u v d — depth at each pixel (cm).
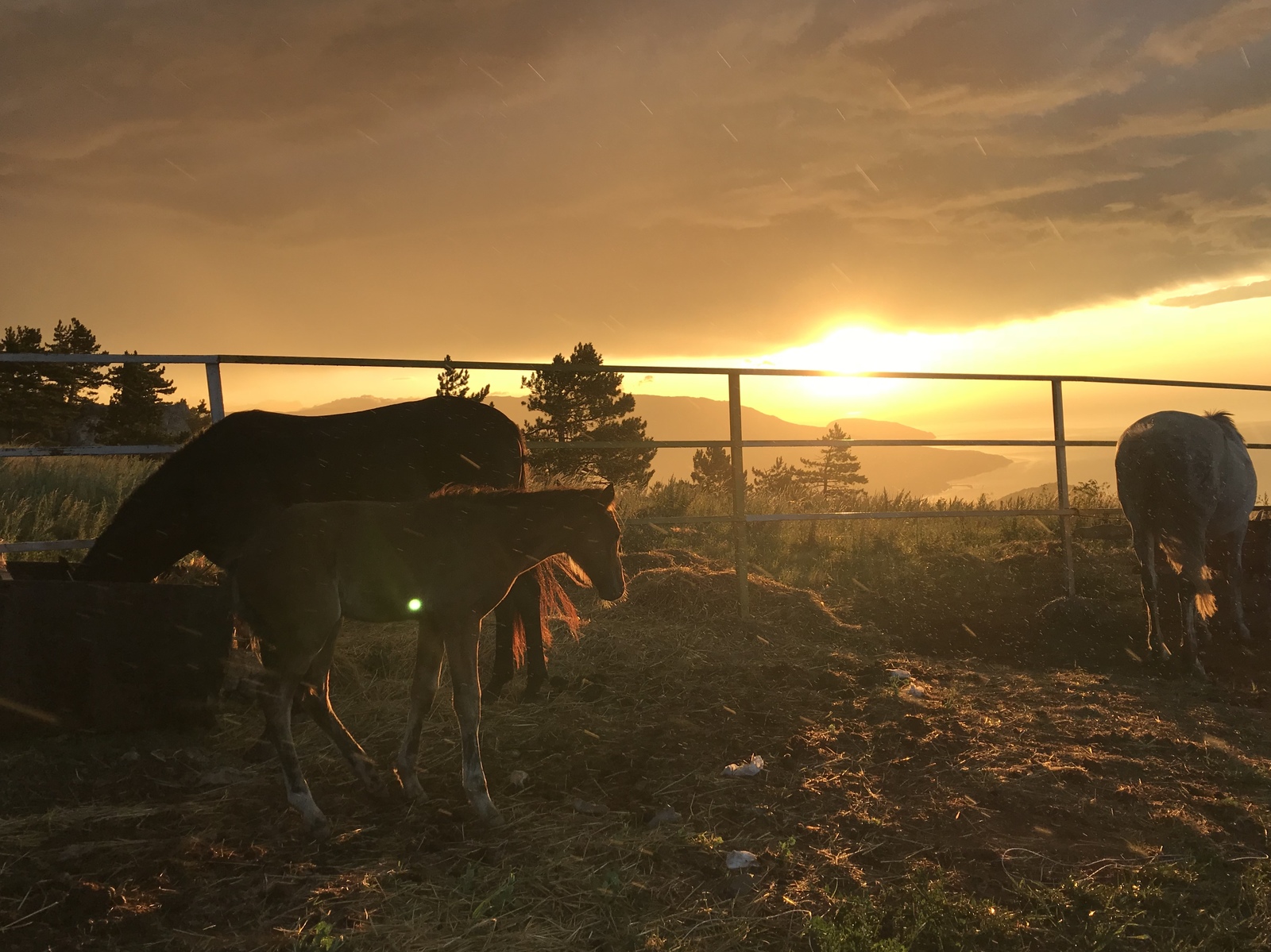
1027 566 947
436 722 512
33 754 431
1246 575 809
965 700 569
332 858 355
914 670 640
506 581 422
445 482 564
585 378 2744
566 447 689
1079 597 823
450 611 407
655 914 317
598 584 459
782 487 4325
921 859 360
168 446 605
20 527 866
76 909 306
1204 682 645
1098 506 1195
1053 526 1161
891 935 304
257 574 392
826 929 297
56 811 387
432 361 678
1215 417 735
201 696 479
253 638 556
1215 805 412
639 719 526
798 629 734
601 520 446
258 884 330
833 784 434
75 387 3033
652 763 456
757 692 571
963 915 316
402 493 554
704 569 830
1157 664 691
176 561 550
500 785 432
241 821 388
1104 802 419
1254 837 385
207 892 323
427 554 407
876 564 970
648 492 1322
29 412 2866
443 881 337
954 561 962
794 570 933
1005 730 516
